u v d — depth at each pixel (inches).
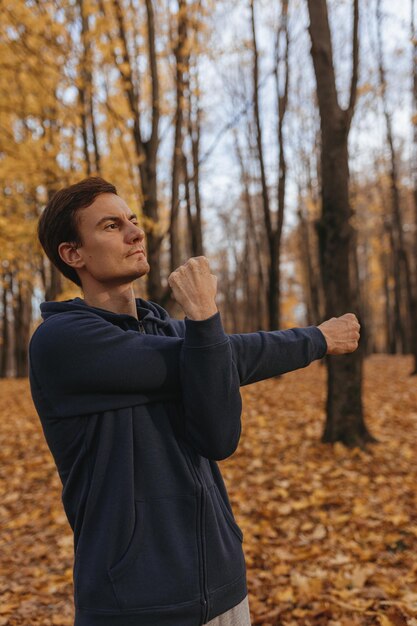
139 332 45.6
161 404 42.5
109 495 39.8
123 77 258.4
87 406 40.8
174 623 38.2
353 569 126.7
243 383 43.0
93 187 46.5
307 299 1027.9
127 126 263.3
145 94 311.1
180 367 40.9
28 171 300.0
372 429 266.5
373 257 1109.7
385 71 496.1
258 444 251.3
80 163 308.3
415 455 221.3
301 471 208.8
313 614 107.9
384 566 128.3
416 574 121.3
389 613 104.0
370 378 514.0
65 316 43.7
